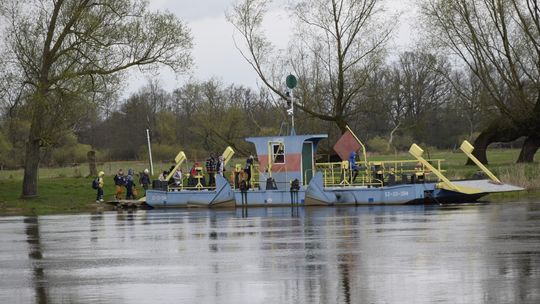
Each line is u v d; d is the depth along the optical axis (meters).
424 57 122.38
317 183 73.94
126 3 87.44
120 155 173.38
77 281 32.56
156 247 43.22
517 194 81.56
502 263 33.19
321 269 33.38
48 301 28.69
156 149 150.50
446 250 37.56
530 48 101.50
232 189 77.31
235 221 59.16
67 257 40.28
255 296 28.36
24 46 85.56
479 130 181.50
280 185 76.38
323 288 29.28
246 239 45.59
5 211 81.81
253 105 137.00
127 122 175.88
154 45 88.00
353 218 57.91
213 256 38.56
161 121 154.75
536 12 99.00
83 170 124.00
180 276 32.91
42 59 86.62
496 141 111.81
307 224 54.03
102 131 177.25
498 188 73.50
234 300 27.83
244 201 76.44
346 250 38.88
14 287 31.62
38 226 60.75
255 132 126.75
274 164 76.50
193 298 28.38
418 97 173.88
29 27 86.06
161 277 32.81
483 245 38.94
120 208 82.25
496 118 109.81
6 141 133.38
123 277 33.12
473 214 57.75
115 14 87.19
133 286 31.00
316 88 103.06
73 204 86.12
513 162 114.44
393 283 29.72
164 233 51.09
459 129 182.12
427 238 42.66
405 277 30.83
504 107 103.38
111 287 30.97
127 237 49.34
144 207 82.25
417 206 69.94
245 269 34.12
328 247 40.34
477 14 99.75
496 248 37.69
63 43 87.56
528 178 86.19
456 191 71.19
